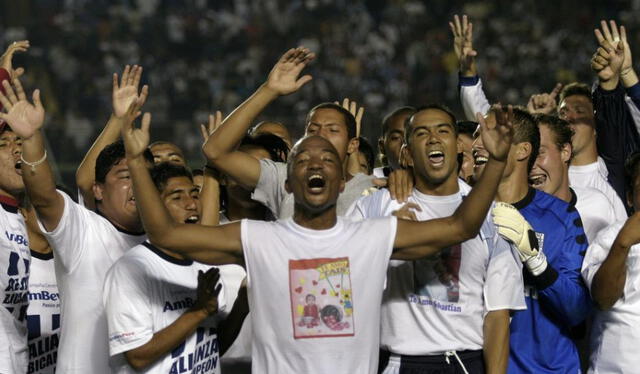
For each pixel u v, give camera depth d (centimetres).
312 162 540
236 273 688
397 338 605
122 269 575
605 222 738
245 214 735
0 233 612
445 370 602
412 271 605
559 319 664
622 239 597
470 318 605
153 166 622
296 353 541
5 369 606
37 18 3177
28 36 3038
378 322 555
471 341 606
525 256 626
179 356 585
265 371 552
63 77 2889
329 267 544
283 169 680
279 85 642
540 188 738
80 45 3023
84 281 622
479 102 914
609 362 648
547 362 661
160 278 582
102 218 641
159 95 2820
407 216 607
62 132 2141
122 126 532
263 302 547
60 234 607
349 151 720
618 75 793
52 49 2988
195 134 2327
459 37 921
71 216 611
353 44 3188
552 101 952
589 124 844
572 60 3084
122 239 640
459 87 925
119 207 636
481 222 547
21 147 600
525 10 3269
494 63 3070
